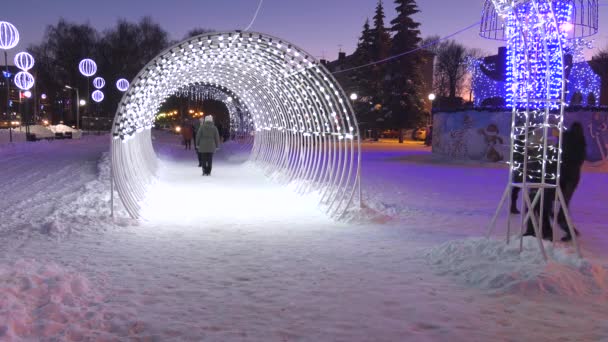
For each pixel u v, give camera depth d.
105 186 10.98
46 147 25.84
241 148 26.12
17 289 3.93
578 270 4.80
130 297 4.20
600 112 17.31
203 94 33.69
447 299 4.25
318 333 3.54
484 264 4.97
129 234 6.69
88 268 5.03
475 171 16.77
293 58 9.95
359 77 46.00
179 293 4.34
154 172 14.62
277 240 6.45
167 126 69.06
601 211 8.95
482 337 3.51
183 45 8.78
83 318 3.68
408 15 42.00
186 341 3.38
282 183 12.80
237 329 3.59
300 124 13.59
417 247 6.10
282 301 4.18
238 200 9.95
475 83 21.17
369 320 3.79
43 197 9.71
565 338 3.50
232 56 12.11
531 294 4.34
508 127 18.64
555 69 8.14
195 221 7.71
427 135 34.34
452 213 8.57
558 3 8.10
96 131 54.84
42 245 5.93
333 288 4.52
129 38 59.81
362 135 46.25
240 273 4.96
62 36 58.16
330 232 6.97
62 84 59.41
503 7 5.80
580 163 6.58
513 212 8.52
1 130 30.06
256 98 19.33
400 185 12.75
